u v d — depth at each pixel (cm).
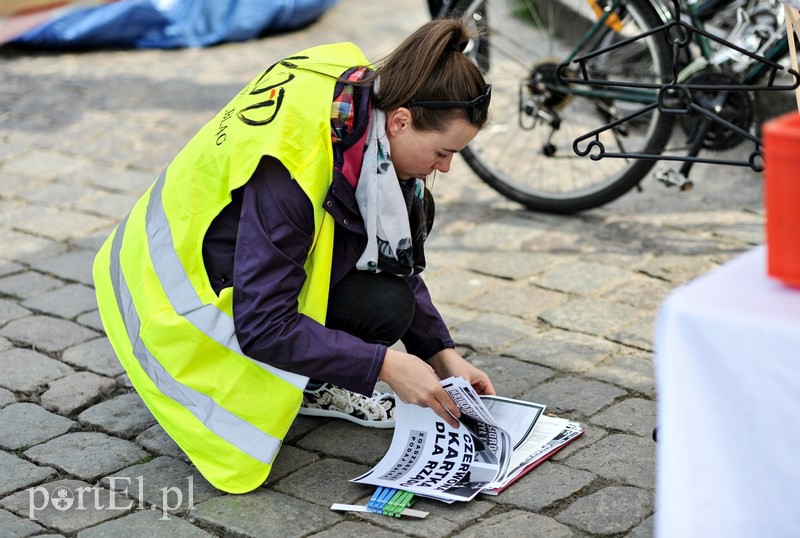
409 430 233
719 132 353
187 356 218
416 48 204
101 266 244
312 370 211
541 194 383
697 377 133
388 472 224
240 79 569
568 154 414
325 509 218
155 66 600
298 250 209
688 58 366
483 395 245
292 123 207
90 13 631
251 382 218
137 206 238
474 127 205
